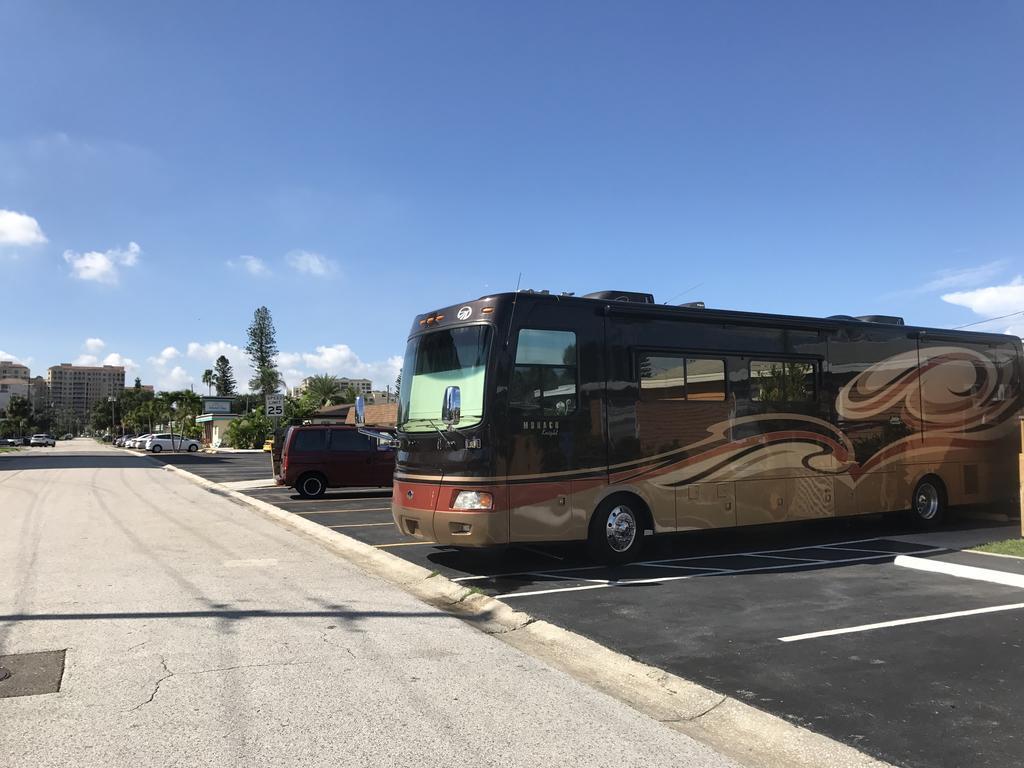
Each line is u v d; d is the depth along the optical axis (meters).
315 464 19.06
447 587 8.35
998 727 4.46
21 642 6.09
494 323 9.09
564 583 8.59
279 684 5.16
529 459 9.04
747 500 10.51
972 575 8.59
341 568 9.62
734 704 4.80
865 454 11.71
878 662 5.66
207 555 10.51
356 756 4.03
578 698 4.99
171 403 113.25
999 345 13.65
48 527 13.52
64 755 4.00
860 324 11.88
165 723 4.44
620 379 9.73
